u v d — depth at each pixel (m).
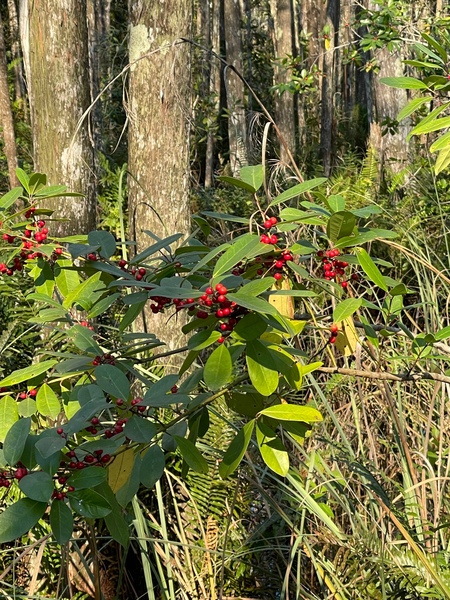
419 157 8.63
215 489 3.49
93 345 2.06
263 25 22.59
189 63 4.29
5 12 18.70
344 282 2.31
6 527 1.51
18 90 16.83
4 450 1.63
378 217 5.95
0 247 2.40
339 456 3.28
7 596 2.82
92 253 2.15
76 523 3.33
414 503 3.20
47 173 4.82
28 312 4.18
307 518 3.25
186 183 4.33
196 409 2.03
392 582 2.89
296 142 13.77
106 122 12.64
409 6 8.04
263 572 3.46
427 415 3.72
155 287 1.82
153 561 3.50
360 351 3.23
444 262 5.45
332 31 13.48
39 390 1.99
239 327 1.73
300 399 3.63
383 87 9.77
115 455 1.83
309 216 2.05
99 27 15.67
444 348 2.46
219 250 1.81
